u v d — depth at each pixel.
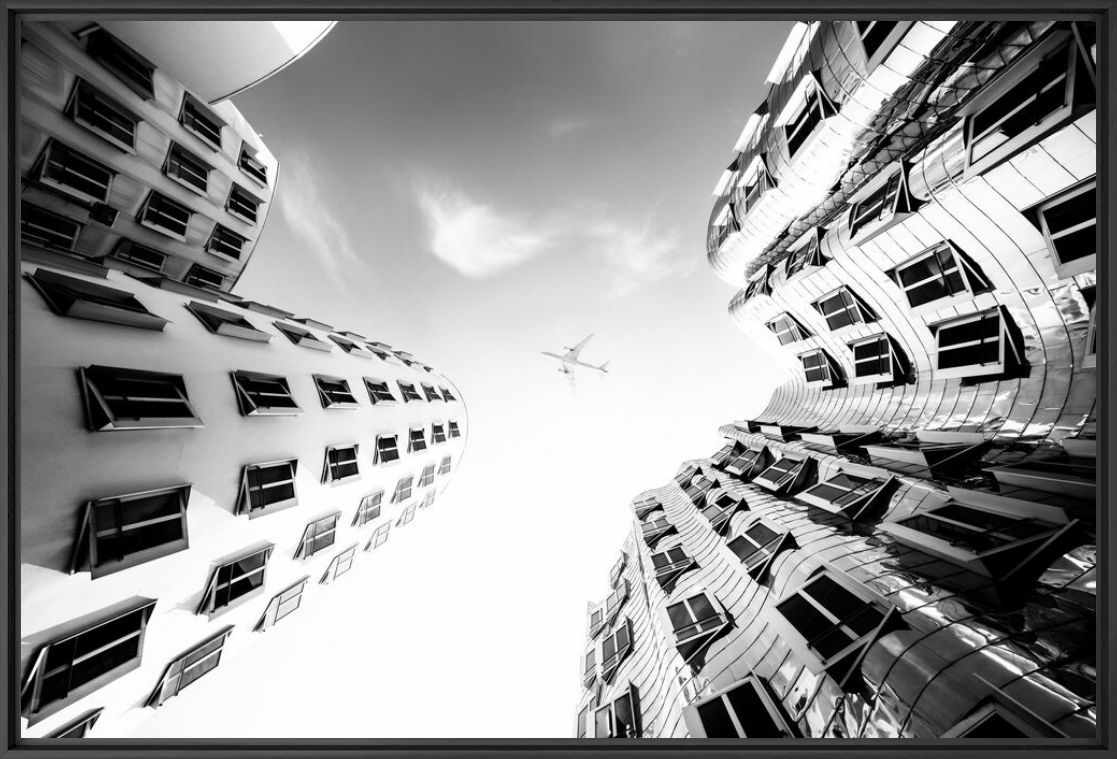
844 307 24.00
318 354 21.19
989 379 17.31
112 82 19.00
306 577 18.39
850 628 12.19
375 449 22.86
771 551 18.16
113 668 10.68
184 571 12.26
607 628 31.88
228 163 26.33
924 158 16.42
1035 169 12.85
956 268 16.95
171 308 14.52
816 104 20.61
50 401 9.91
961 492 14.02
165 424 11.88
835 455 22.22
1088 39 11.36
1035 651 8.80
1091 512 11.00
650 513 39.06
